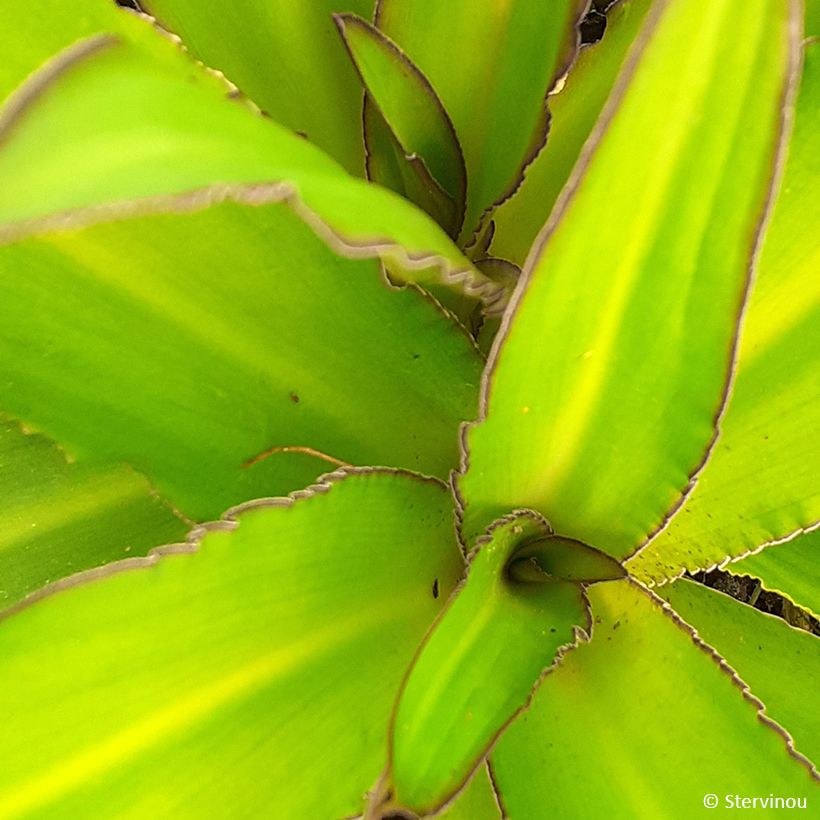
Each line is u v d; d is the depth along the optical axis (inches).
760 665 27.5
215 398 24.7
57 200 19.3
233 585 23.1
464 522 23.8
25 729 22.4
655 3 20.4
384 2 26.5
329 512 23.6
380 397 25.2
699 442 22.7
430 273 22.6
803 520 25.0
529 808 24.6
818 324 24.9
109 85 20.0
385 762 23.0
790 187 24.7
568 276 21.6
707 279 21.6
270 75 27.3
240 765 23.0
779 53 20.5
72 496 26.3
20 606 22.3
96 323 24.0
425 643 22.3
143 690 22.8
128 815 22.7
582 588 24.3
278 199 20.0
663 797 24.5
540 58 26.1
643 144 20.9
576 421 22.9
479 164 27.0
